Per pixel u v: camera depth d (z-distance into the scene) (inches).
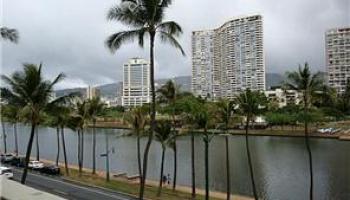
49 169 2176.4
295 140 4453.7
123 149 3796.8
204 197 1710.1
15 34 954.1
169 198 1606.8
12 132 6102.4
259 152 3437.5
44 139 5123.0
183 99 1780.3
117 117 6437.0
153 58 1109.7
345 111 5329.7
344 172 2407.7
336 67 6934.1
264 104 1701.5
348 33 6825.8
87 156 3432.6
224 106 1626.5
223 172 2492.6
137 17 1069.8
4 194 240.7
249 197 1802.4
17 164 2456.9
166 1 1075.9
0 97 1296.8
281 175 2364.7
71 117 2385.6
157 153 3440.0
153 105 1158.3
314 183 2122.3
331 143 4109.3
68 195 1512.1
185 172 2527.1
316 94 1541.6
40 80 1316.4
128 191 1686.8
